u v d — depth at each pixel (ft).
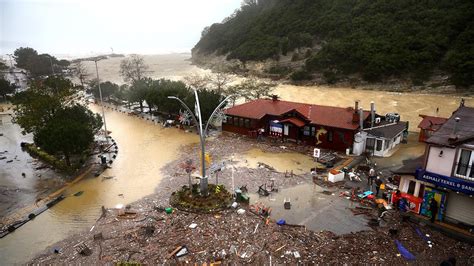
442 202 64.80
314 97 260.42
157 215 73.56
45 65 407.23
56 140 96.78
